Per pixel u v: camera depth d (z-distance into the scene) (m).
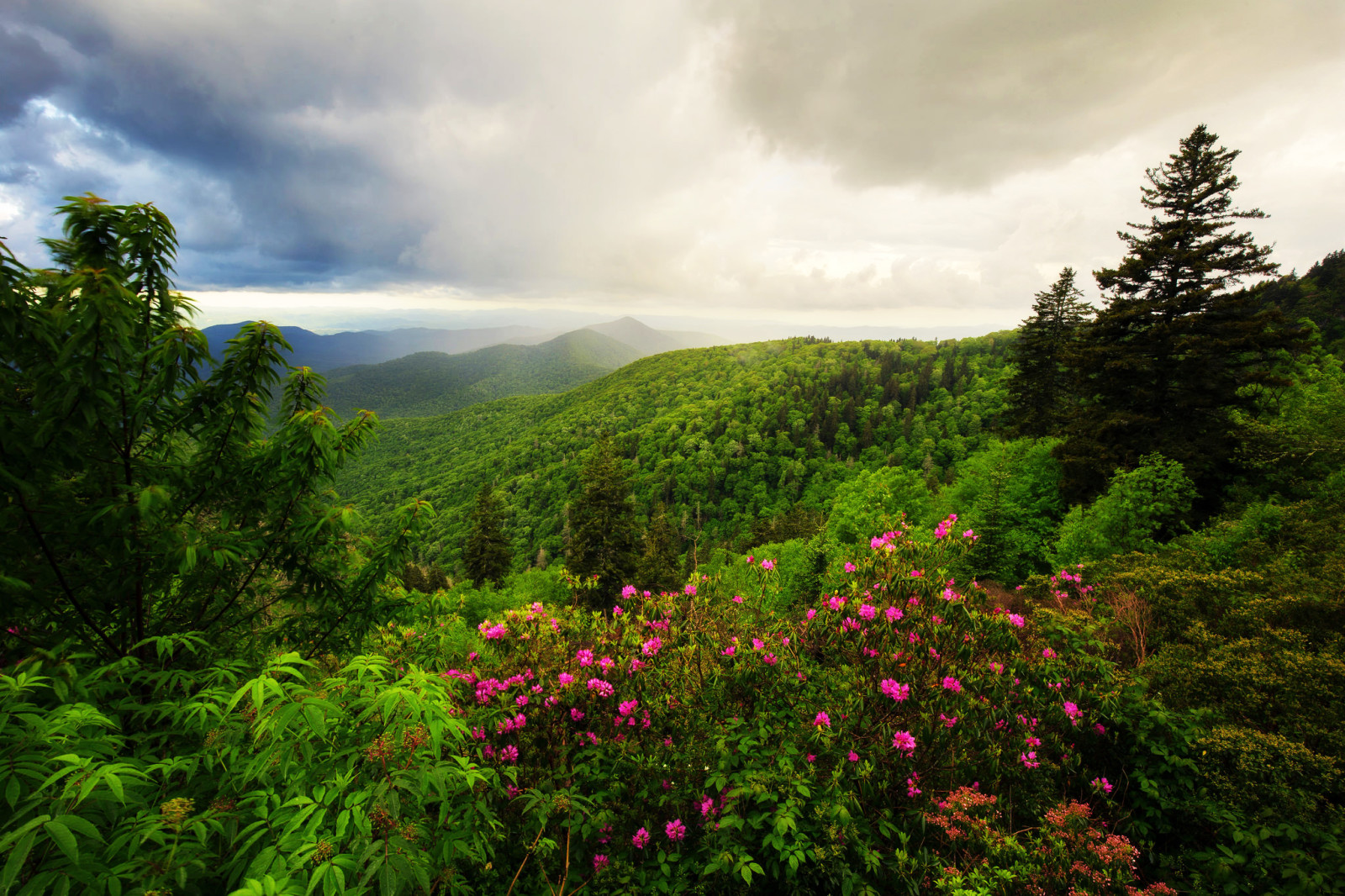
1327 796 3.03
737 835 2.55
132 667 1.99
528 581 22.56
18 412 2.15
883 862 2.56
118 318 2.15
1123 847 2.54
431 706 1.70
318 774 1.80
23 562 2.20
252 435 2.84
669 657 3.71
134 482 2.63
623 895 2.37
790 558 17.77
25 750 1.46
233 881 1.58
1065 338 22.77
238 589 2.91
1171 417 14.92
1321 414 13.65
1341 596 4.75
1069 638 3.95
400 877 1.45
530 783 2.90
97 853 1.46
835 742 2.92
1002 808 3.02
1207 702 3.97
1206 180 15.89
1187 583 5.56
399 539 3.06
